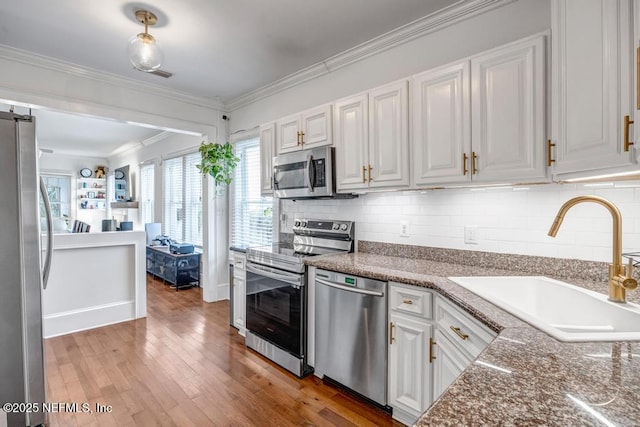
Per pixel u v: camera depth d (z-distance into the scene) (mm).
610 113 1096
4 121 1645
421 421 562
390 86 2146
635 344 903
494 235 2021
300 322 2344
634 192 1562
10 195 1658
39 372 1761
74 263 3273
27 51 2750
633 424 546
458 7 2135
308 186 2631
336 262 2230
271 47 2723
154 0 2100
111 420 1885
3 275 1646
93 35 2520
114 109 3318
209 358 2658
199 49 2760
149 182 6715
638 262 1526
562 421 557
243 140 4086
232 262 3258
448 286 1572
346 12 2236
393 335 1857
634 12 1006
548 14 1849
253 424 1850
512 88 1624
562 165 1334
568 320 1465
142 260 3645
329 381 2293
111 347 2861
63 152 7934
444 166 1887
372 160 2264
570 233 1746
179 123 3797
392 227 2549
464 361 1391
